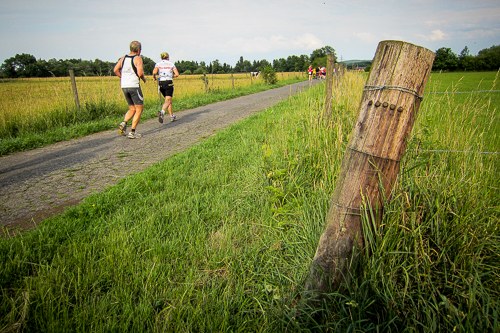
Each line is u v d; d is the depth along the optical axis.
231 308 1.71
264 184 3.23
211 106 12.16
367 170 1.50
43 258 2.05
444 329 1.43
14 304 1.58
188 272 1.99
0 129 6.57
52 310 1.59
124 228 2.45
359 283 1.65
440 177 2.24
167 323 1.57
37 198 3.30
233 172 3.87
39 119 7.41
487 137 3.17
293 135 4.41
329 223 1.63
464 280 1.57
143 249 2.22
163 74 8.01
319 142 3.60
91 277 1.85
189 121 8.45
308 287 1.71
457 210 1.84
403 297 1.53
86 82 10.85
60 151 5.45
